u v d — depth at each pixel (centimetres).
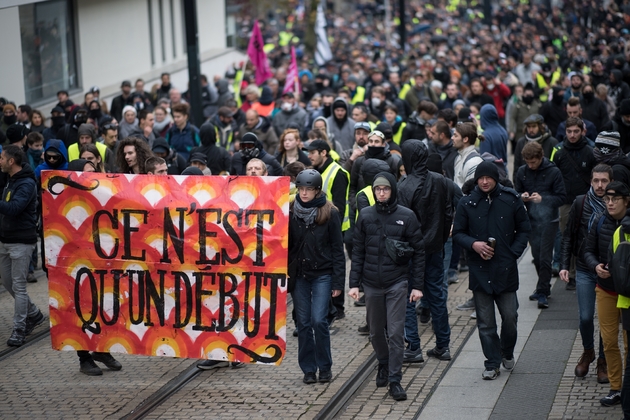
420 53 3612
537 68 2756
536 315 1152
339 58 3834
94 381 973
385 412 866
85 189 947
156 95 2267
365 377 963
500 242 915
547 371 955
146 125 1658
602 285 841
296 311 955
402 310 891
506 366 961
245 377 978
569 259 929
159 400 911
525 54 2780
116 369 1009
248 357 927
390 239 882
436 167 1073
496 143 1369
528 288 1275
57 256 960
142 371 1005
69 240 956
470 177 1148
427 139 1468
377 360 1007
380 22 5588
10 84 1975
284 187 905
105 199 945
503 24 5184
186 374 991
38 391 944
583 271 910
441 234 991
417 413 860
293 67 2202
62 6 2248
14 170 1068
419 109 1520
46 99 2175
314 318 930
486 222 916
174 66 2970
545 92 2409
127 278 947
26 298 1095
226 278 923
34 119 1736
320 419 852
